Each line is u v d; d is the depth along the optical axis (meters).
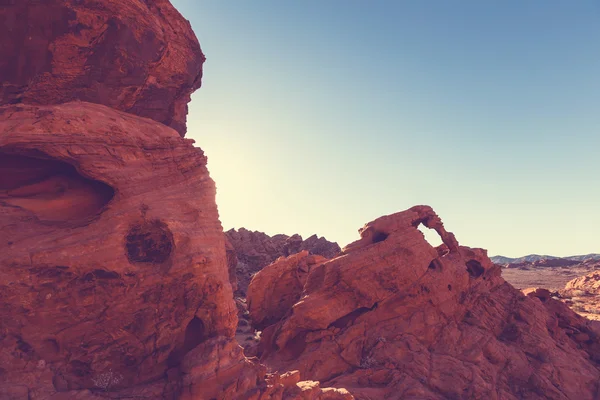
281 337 24.14
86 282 12.31
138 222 13.33
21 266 11.55
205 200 15.10
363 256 25.86
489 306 29.11
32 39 13.07
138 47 15.02
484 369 23.23
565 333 30.53
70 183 13.91
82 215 13.59
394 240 27.27
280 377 14.72
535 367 24.33
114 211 13.11
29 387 11.21
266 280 30.00
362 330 24.66
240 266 65.69
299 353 24.16
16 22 12.86
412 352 23.69
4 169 13.17
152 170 14.27
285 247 77.12
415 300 26.02
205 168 15.70
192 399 12.20
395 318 25.61
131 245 13.37
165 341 13.38
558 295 62.88
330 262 25.58
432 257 28.25
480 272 32.50
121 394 12.13
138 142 14.12
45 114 12.56
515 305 29.77
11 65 12.95
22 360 11.41
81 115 13.13
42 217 12.85
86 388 12.12
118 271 12.65
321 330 24.25
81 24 13.52
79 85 13.95
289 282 30.39
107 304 12.56
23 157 13.44
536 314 29.11
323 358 22.95
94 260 12.36
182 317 13.71
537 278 105.69
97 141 13.20
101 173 13.12
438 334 25.61
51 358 11.86
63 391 11.65
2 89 12.99
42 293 11.79
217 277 14.18
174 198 14.31
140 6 15.07
